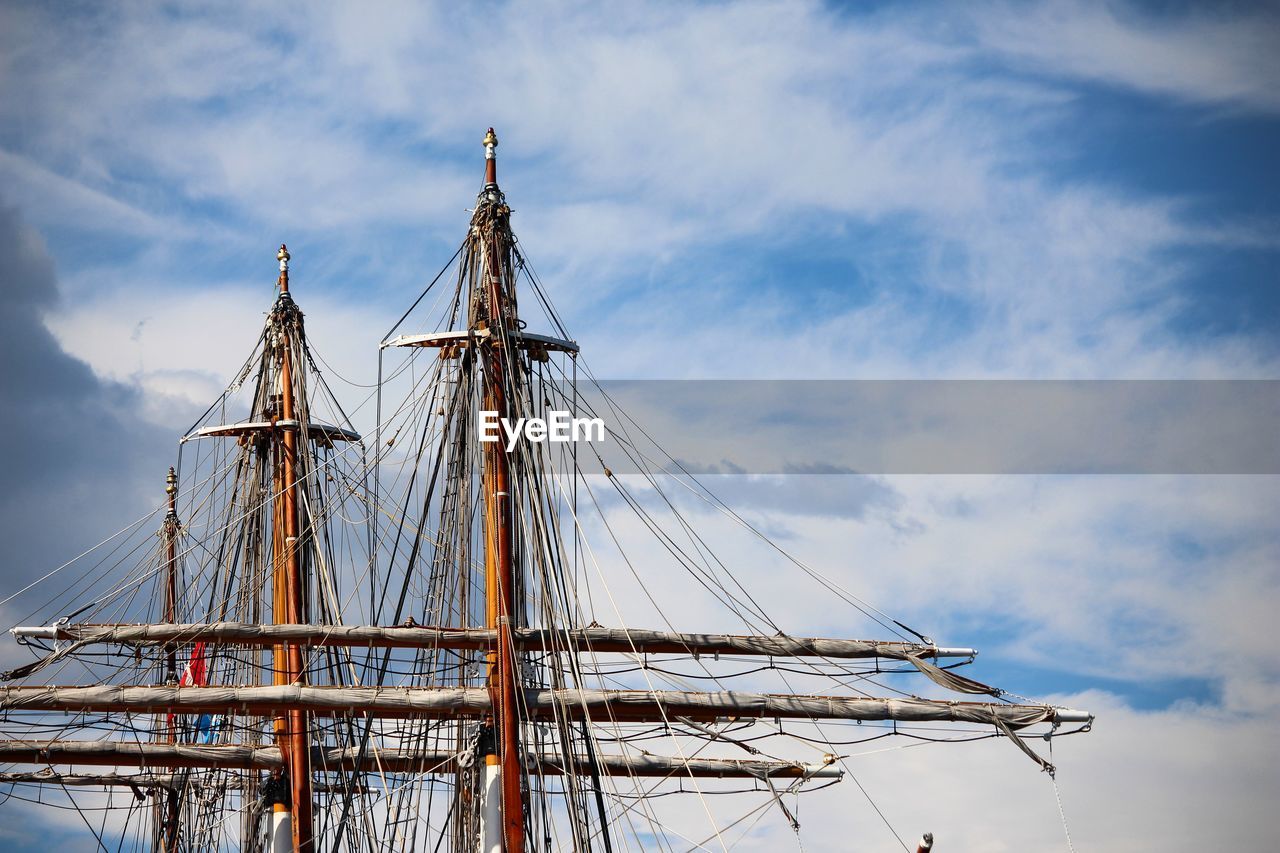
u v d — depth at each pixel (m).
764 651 63.25
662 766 66.62
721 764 66.31
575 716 60.34
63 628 63.88
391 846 61.12
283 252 74.75
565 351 64.31
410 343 63.88
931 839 49.62
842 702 61.16
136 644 63.78
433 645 61.16
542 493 61.12
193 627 63.62
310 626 63.22
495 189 64.25
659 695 60.31
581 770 60.12
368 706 60.50
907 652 63.84
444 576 62.34
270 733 66.81
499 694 58.84
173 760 64.06
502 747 57.78
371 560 65.62
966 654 64.25
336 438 74.12
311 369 73.88
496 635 59.78
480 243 63.53
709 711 60.66
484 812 58.59
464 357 62.88
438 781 62.03
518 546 60.50
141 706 61.00
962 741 60.78
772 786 63.09
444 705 60.19
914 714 61.31
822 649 63.66
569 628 59.16
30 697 60.75
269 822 65.75
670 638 62.47
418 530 62.88
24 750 62.25
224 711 61.78
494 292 62.75
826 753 61.25
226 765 64.88
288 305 73.88
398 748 68.06
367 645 62.19
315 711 61.53
